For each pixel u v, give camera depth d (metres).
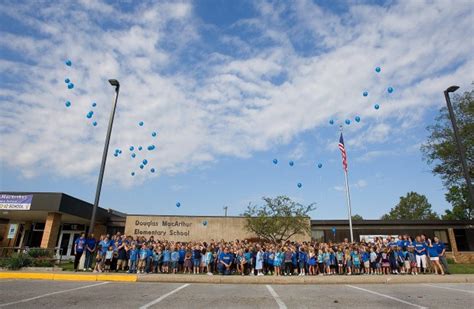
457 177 30.64
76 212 24.41
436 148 31.42
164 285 11.21
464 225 27.14
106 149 16.75
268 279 12.45
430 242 14.74
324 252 15.86
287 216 25.41
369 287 10.89
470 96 30.25
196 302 7.76
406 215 68.88
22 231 28.86
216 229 26.77
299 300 8.11
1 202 22.58
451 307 7.11
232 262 15.51
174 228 27.02
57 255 20.83
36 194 22.67
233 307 7.18
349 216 22.94
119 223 29.66
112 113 17.41
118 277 12.66
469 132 29.56
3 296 8.20
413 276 13.09
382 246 16.38
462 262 25.17
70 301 7.64
